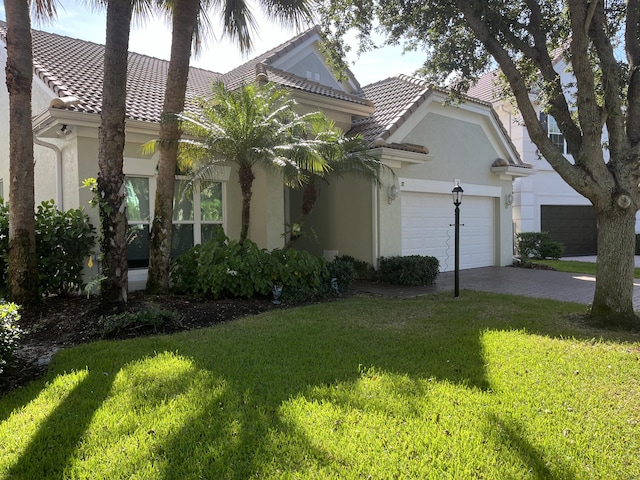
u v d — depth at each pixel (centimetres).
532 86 971
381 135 1216
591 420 367
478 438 337
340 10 948
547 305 852
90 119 877
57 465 308
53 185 1048
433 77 1016
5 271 802
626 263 684
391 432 346
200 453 320
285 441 334
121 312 707
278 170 948
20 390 445
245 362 508
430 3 873
